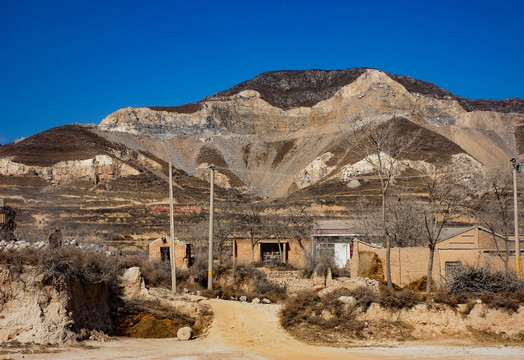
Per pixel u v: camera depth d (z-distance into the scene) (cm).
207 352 2944
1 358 2544
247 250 6925
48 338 2803
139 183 19062
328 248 6300
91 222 12669
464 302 3356
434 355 2909
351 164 18775
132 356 2784
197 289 4381
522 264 4250
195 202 14825
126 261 4284
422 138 19512
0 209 4294
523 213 5406
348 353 2948
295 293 4453
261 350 3005
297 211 11012
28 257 2925
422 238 4884
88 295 3195
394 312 3334
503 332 3228
